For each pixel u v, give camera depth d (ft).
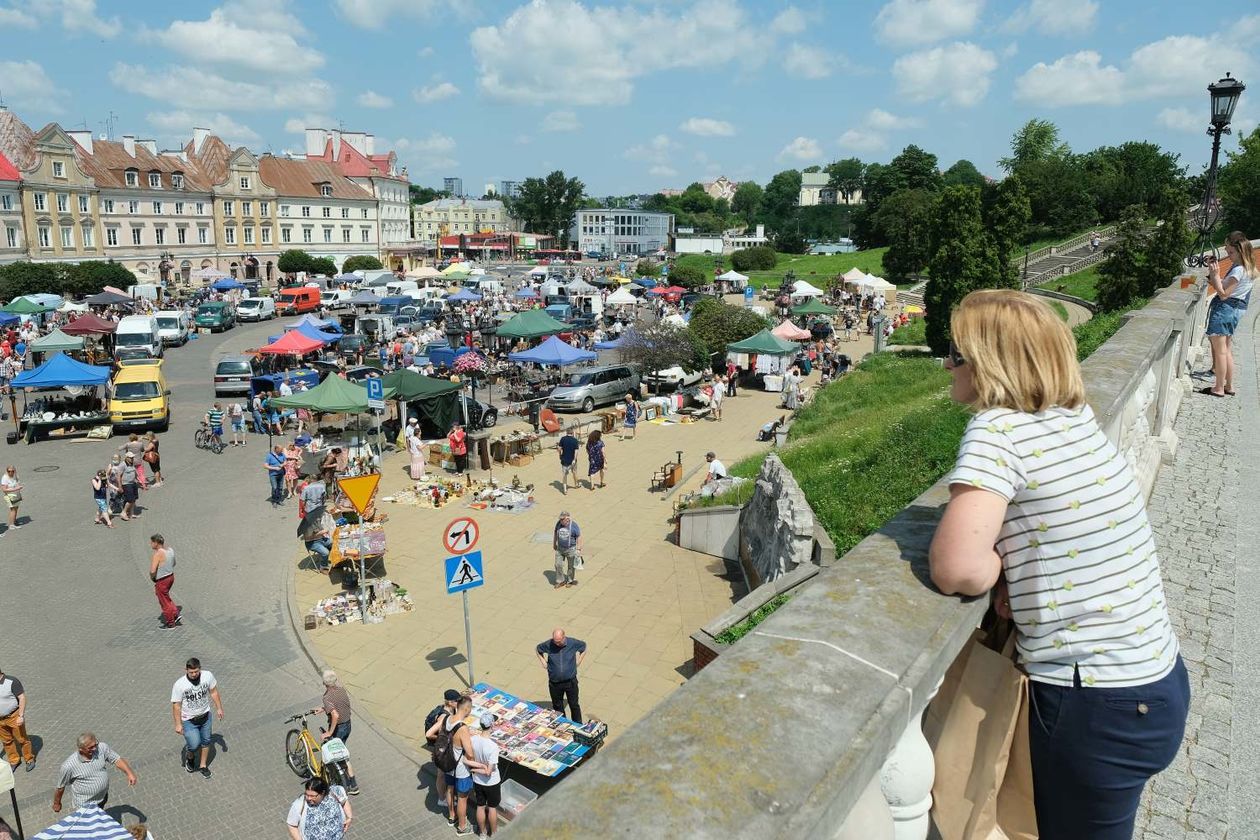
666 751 4.68
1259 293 74.54
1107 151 331.57
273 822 34.60
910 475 40.65
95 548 65.21
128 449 78.43
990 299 7.09
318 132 384.47
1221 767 11.29
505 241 522.47
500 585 57.52
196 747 37.68
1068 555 6.41
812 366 148.15
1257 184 190.39
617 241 560.20
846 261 341.21
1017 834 7.06
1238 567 17.52
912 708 5.49
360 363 136.05
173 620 52.13
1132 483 6.84
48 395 107.86
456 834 33.86
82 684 45.44
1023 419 6.57
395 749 39.60
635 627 51.03
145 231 274.16
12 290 194.49
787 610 6.44
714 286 294.66
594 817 4.13
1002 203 125.18
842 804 4.58
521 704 39.55
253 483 82.64
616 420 107.04
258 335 191.62
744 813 4.17
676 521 66.03
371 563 60.18
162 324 172.55
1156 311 24.99
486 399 126.21
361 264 323.37
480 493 77.10
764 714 5.02
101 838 25.49
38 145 234.17
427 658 47.85
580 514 72.08
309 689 45.11
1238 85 44.47
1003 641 7.27
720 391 110.83
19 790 36.91
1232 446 26.68
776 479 48.73
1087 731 6.45
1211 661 13.91
